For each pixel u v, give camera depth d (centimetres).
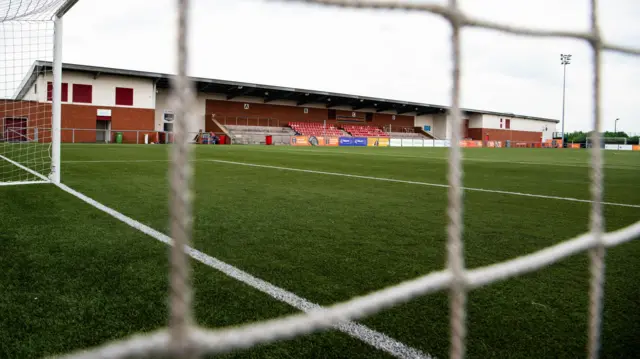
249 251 244
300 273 209
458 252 87
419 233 292
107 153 1116
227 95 2820
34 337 142
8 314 158
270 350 134
